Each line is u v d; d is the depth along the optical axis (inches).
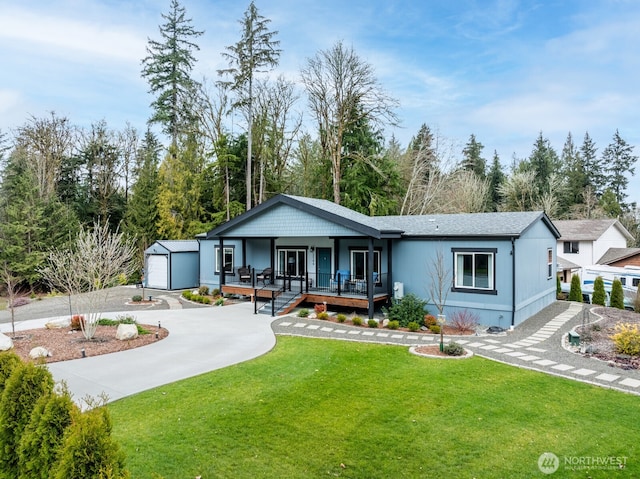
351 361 418.0
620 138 2186.3
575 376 374.9
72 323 565.0
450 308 632.4
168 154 1289.4
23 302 885.2
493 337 533.0
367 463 225.0
